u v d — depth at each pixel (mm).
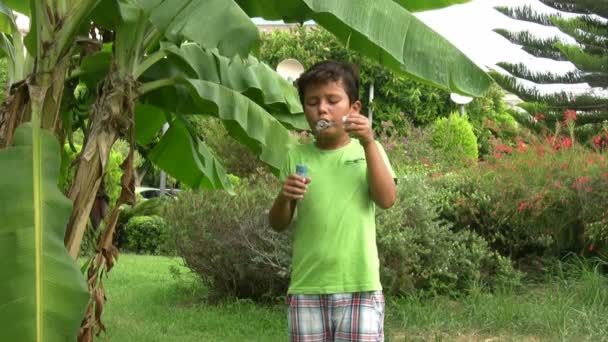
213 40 3303
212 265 7762
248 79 4961
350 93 3180
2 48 4516
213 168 5359
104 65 4469
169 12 3434
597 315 5891
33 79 3643
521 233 8281
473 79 3709
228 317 6922
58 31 3666
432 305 6484
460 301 6770
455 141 14531
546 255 8203
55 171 3299
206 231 7660
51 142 3367
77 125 4898
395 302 6523
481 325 5992
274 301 7664
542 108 16328
